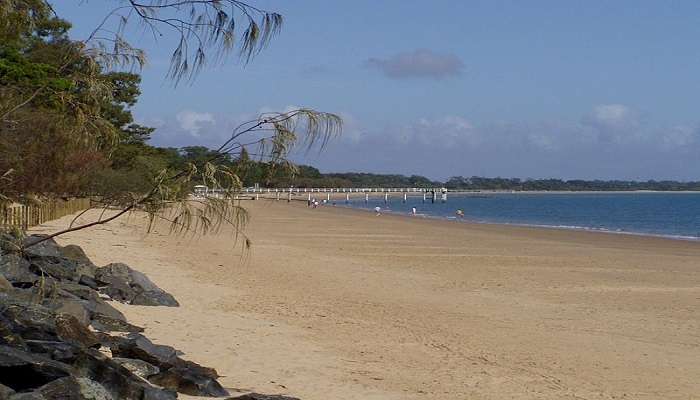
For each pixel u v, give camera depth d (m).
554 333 14.52
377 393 9.41
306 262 26.48
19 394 6.04
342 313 15.63
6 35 6.22
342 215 74.75
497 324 15.27
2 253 7.18
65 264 14.95
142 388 7.35
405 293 19.59
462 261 28.88
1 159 6.33
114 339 9.79
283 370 10.25
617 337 14.33
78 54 6.68
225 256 26.62
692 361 12.41
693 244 41.38
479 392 9.83
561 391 10.13
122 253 24.17
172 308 14.50
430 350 12.32
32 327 8.59
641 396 10.11
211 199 5.95
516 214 99.56
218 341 11.75
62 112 6.60
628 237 47.44
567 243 40.50
